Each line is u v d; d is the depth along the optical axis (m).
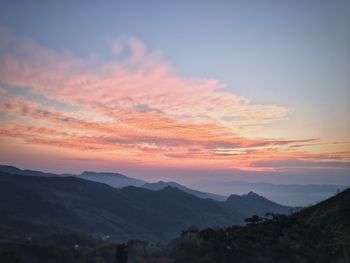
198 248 23.08
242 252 22.34
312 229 26.83
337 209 29.17
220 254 22.19
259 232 25.80
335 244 22.83
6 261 19.28
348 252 21.52
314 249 23.05
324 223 28.34
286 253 22.20
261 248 22.89
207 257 21.78
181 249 23.67
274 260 21.55
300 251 22.39
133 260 23.45
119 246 21.00
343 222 27.08
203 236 24.59
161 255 24.61
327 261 21.34
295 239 24.42
